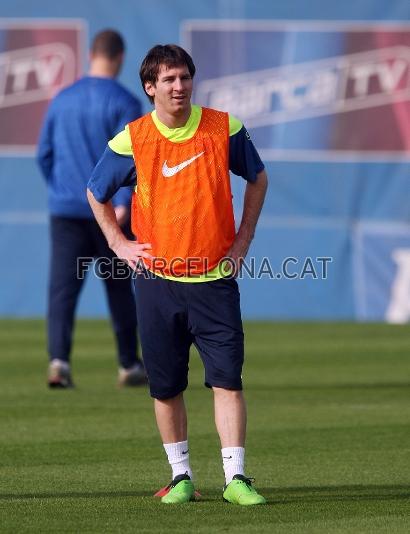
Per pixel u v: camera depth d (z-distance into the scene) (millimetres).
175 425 21469
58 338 37125
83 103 37031
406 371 41250
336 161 58031
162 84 20250
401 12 58031
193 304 20781
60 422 30656
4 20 57625
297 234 58062
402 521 19156
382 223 58125
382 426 30016
